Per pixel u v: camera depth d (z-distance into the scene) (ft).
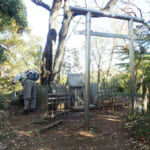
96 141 12.41
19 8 35.83
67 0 25.17
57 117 19.49
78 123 17.26
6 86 31.12
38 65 34.01
